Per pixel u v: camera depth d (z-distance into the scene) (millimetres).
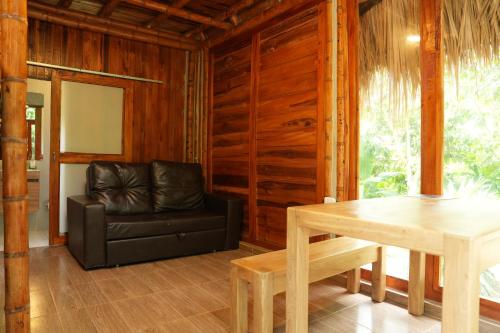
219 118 4207
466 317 991
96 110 4012
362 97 2740
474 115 2121
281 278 1800
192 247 3441
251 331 1962
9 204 1344
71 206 3369
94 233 2914
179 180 3926
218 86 4227
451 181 2227
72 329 1908
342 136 2729
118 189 3605
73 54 3811
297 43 3111
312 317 2113
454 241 1017
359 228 1279
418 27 2389
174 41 4328
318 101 2891
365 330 1957
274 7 3316
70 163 3855
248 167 3732
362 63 2738
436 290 2191
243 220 3854
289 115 3197
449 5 2227
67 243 3758
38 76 3627
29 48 3559
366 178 2721
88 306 2215
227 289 2549
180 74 4602
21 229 1365
